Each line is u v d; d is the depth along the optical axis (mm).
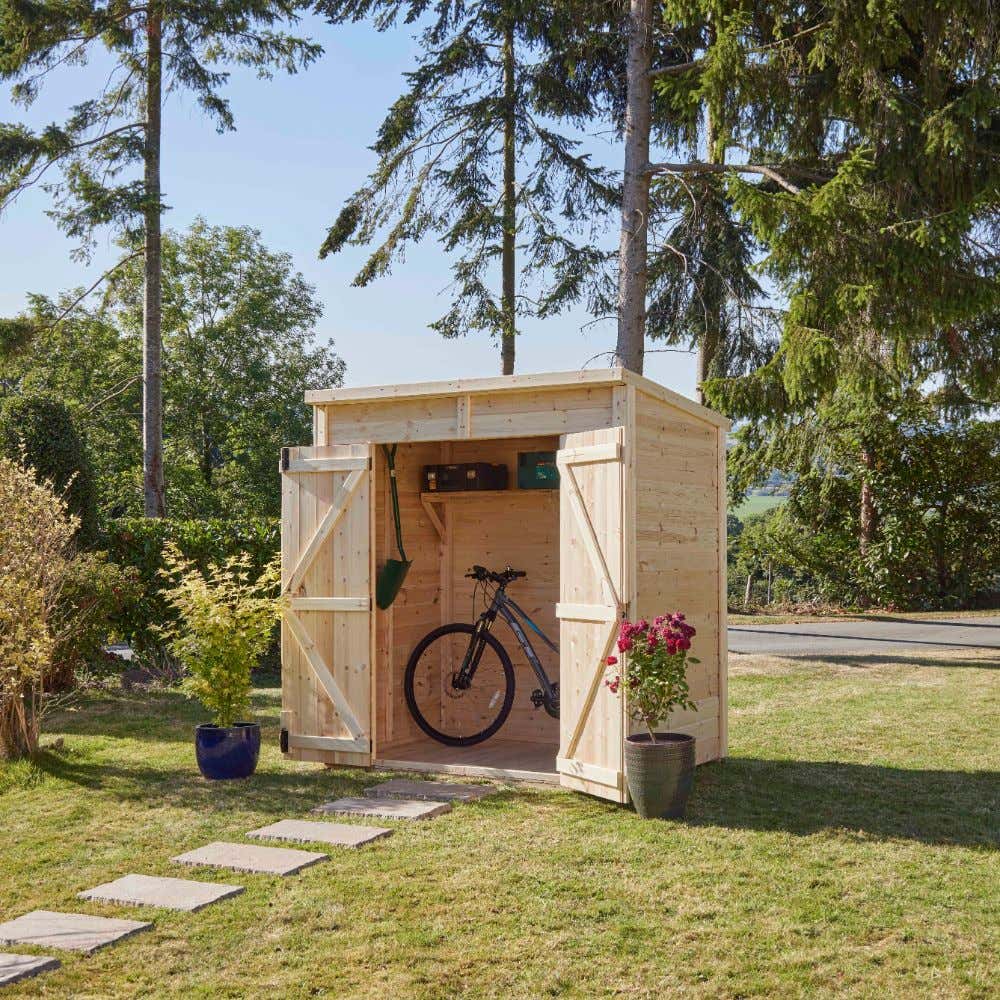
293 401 31406
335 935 4352
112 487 28047
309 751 7773
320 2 14188
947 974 3977
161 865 5301
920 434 20438
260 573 13195
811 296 10000
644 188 11656
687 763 6176
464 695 9156
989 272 10703
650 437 7051
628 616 6523
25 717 7840
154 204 17219
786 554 22047
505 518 9023
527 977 3957
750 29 10484
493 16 14125
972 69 10078
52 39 17328
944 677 11656
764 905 4695
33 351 19703
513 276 16547
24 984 3879
